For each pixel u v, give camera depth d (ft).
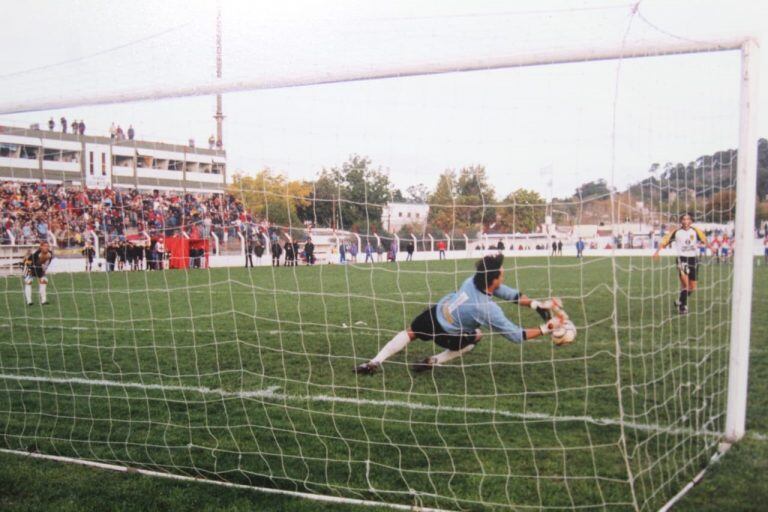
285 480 10.24
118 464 11.27
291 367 18.65
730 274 17.22
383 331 25.41
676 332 22.15
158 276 50.19
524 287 40.70
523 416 13.08
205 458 11.35
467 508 8.92
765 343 20.15
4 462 11.44
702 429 12.10
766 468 10.28
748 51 11.16
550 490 9.41
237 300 37.14
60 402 15.47
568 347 20.44
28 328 27.45
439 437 11.93
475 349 20.45
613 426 12.30
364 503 9.25
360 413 13.70
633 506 8.80
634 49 10.81
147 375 18.11
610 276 45.03
